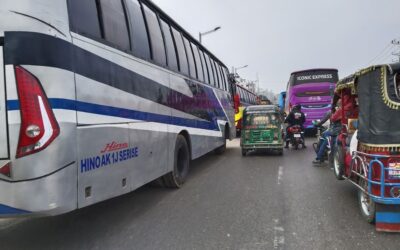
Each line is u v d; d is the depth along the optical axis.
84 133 4.34
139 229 5.60
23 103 3.79
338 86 7.80
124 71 5.48
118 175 5.14
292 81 21.98
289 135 16.33
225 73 15.30
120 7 5.71
